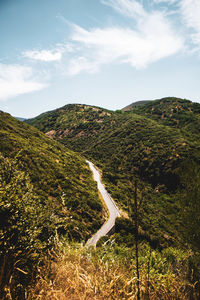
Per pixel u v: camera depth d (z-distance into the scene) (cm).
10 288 149
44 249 210
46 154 3306
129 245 1560
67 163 3697
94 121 10206
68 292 158
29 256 181
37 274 172
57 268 188
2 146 2470
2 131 3138
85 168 4341
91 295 155
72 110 12219
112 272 189
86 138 8819
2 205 199
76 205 2242
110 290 160
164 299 163
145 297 163
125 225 2106
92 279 165
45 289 158
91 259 220
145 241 1472
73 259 203
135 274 177
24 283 164
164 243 1406
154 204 1794
